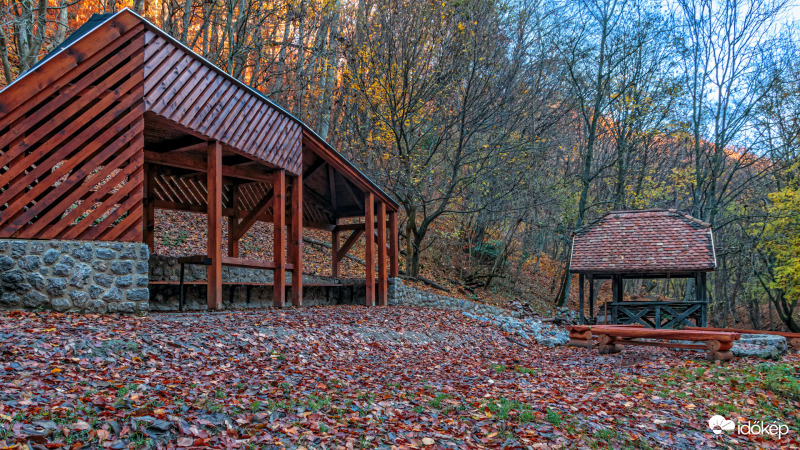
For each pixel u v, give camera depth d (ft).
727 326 104.42
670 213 60.39
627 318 56.03
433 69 63.41
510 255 94.12
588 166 87.20
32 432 11.74
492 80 65.67
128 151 26.48
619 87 88.12
